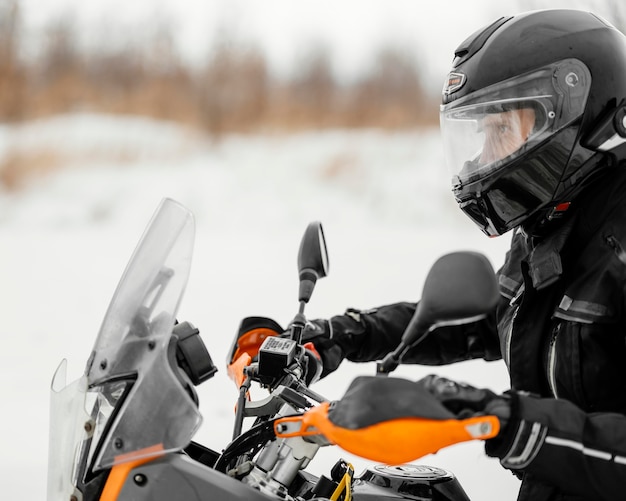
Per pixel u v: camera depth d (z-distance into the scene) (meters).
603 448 1.65
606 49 2.15
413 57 18.88
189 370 1.75
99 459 1.61
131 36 18.97
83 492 1.63
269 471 1.76
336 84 18.69
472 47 2.26
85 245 10.58
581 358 1.96
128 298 1.74
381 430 1.51
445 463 3.53
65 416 1.70
